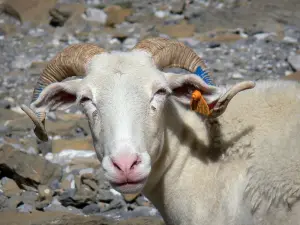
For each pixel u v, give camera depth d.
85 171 17.16
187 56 11.82
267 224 10.95
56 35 31.19
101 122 10.98
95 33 31.14
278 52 27.19
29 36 31.09
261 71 25.22
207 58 26.69
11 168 16.66
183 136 11.80
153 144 11.09
